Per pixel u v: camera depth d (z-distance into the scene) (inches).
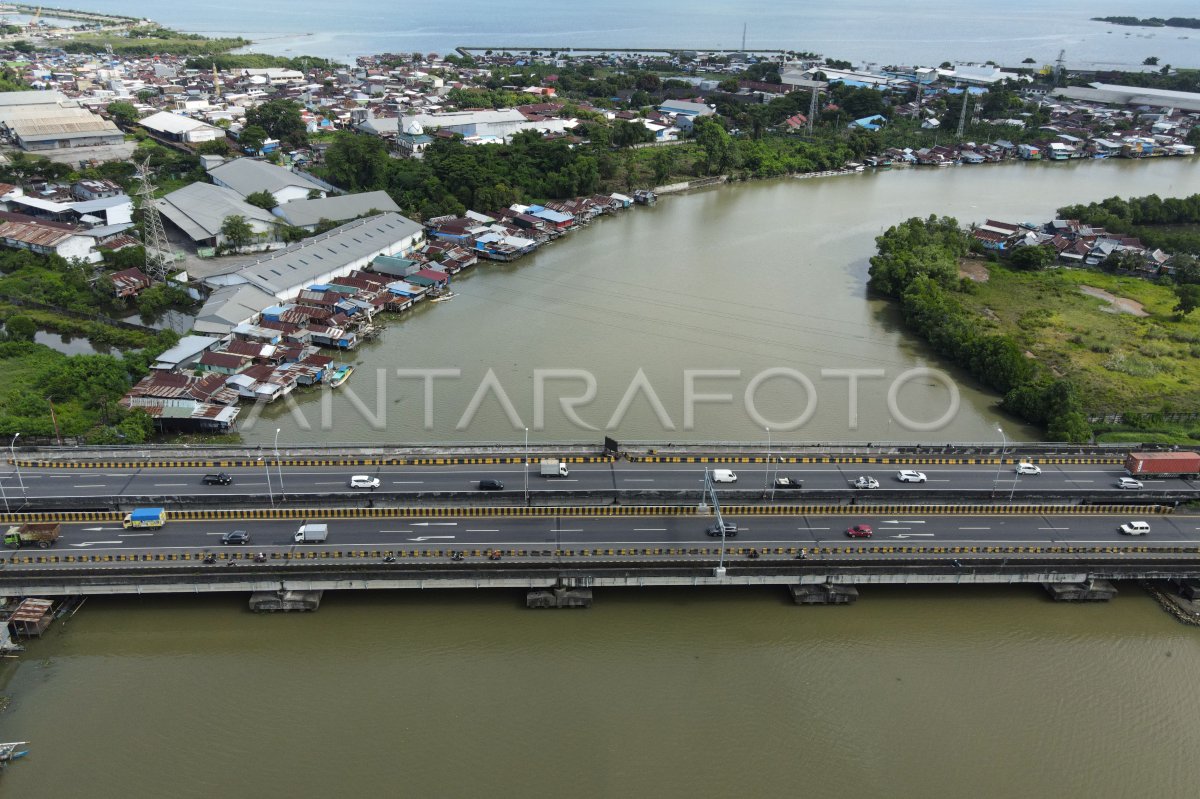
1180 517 4153.5
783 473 4441.4
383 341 6378.0
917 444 4901.6
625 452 4603.8
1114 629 3614.7
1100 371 6107.3
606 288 7691.9
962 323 6427.2
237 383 5349.4
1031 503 4227.4
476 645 3452.3
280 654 3388.3
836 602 3700.8
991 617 3673.7
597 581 3614.7
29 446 4505.4
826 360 6190.9
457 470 4402.1
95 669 3287.4
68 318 6668.3
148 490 4146.2
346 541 3779.5
